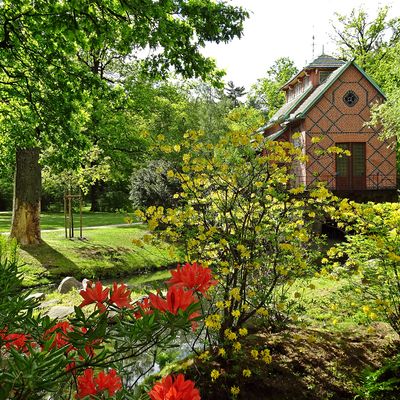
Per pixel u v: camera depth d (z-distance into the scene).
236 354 4.84
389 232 5.14
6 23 7.60
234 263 4.64
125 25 7.17
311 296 6.73
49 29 6.79
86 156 16.89
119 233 18.06
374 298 5.26
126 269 14.69
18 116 10.29
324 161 19.89
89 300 1.64
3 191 33.62
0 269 2.05
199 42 7.27
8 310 1.75
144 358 5.59
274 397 4.43
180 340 6.42
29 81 9.42
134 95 24.70
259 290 5.04
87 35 7.33
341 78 20.09
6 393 1.20
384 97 20.12
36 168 14.86
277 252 4.78
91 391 1.65
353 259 5.44
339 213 5.14
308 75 23.09
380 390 4.43
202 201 5.03
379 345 5.36
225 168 4.91
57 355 1.28
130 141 24.89
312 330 5.73
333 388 4.58
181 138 28.38
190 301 1.49
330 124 20.03
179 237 5.01
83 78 8.80
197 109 32.62
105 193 31.59
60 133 9.52
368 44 30.38
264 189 4.83
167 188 18.78
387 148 19.84
